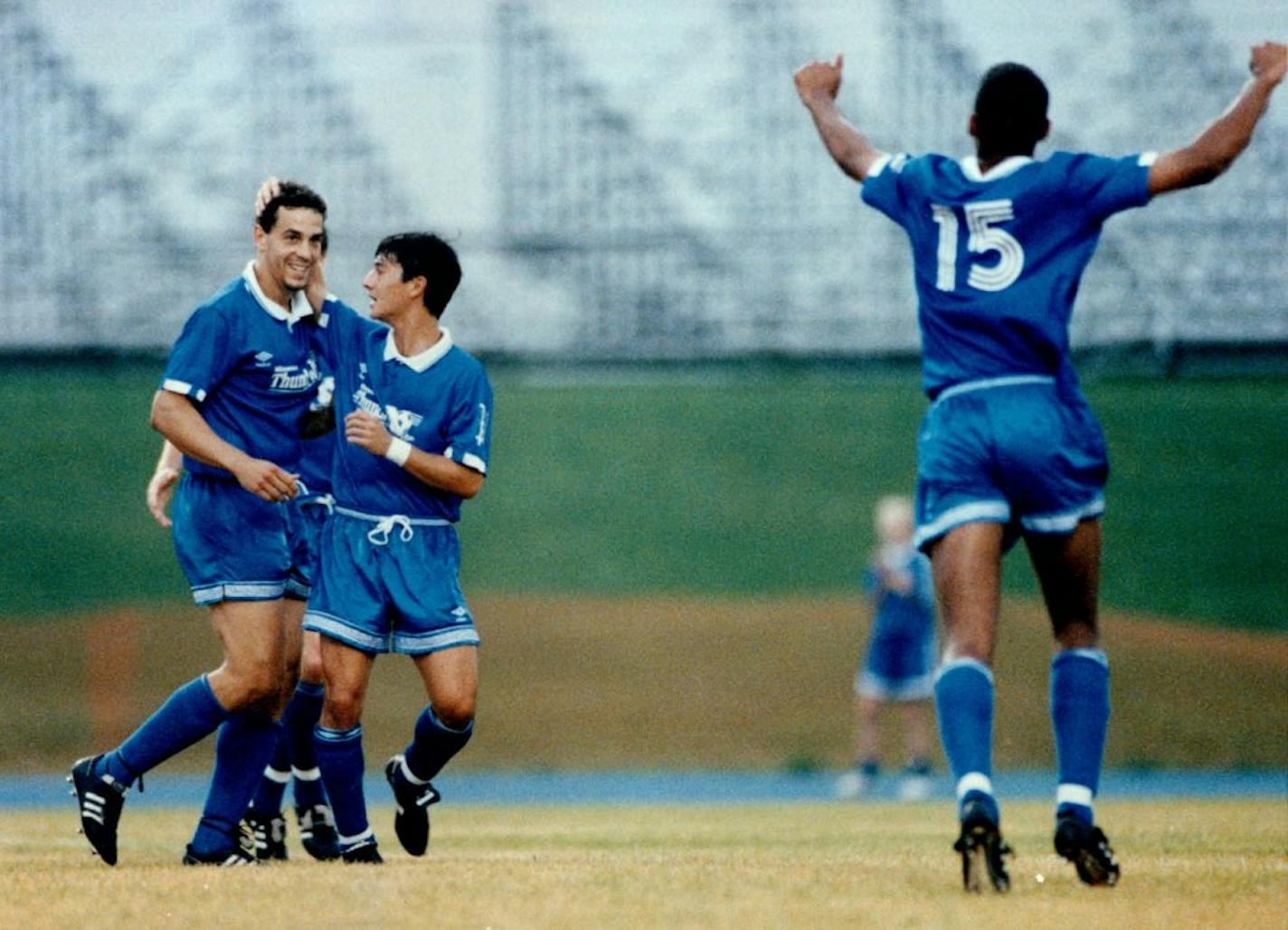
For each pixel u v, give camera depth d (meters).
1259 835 26.95
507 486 79.06
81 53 97.19
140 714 58.72
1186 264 87.81
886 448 81.06
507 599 69.56
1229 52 90.69
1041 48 91.56
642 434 82.88
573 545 74.25
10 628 66.31
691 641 64.94
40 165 94.94
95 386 89.56
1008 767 54.88
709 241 90.44
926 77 90.19
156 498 23.12
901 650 49.91
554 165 92.75
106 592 70.56
